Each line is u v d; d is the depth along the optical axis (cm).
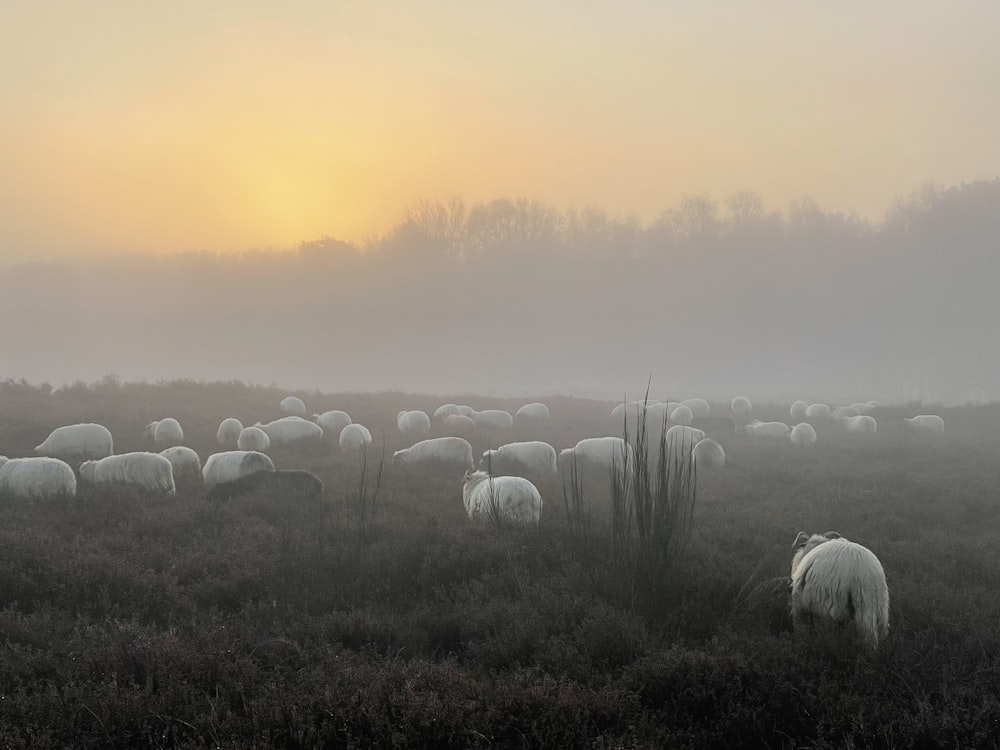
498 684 537
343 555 892
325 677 538
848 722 507
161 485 1331
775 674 560
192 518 1096
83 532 994
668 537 738
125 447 1852
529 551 914
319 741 454
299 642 642
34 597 753
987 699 527
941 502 1423
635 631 641
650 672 564
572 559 853
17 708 472
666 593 721
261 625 700
